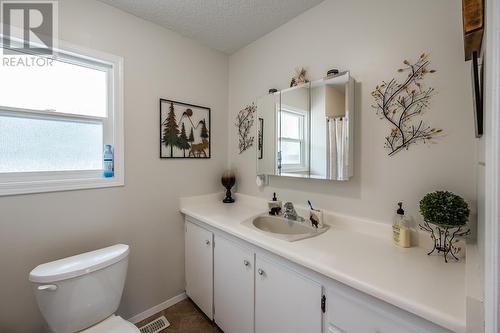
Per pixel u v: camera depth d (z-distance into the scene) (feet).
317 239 4.13
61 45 4.51
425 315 2.21
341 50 4.76
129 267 5.54
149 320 5.75
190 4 5.16
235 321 4.78
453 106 3.49
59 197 4.57
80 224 4.82
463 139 3.42
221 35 6.48
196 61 6.79
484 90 2.12
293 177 5.81
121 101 5.31
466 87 3.38
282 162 5.66
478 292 2.05
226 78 7.65
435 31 3.63
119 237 5.35
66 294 3.63
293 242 3.97
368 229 4.39
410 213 3.93
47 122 4.60
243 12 5.45
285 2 5.10
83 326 3.84
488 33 1.68
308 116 5.05
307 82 5.27
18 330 4.18
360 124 4.50
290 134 5.46
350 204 4.71
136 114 5.57
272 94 5.93
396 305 2.41
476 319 1.96
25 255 4.22
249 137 7.02
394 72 4.06
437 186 3.66
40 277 3.47
